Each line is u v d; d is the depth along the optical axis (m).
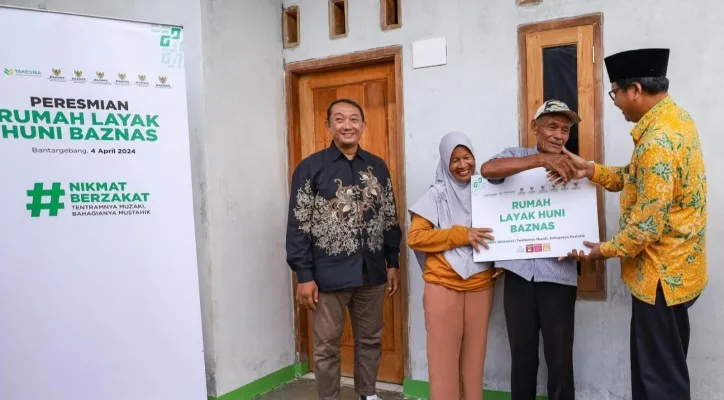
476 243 2.23
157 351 2.43
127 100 2.33
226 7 2.97
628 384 2.53
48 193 2.16
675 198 1.86
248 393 3.06
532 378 2.29
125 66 2.33
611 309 2.55
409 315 3.01
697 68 2.36
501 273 2.46
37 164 2.14
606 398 2.57
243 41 3.09
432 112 2.90
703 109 2.36
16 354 2.11
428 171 2.93
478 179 2.29
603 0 2.50
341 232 2.56
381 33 3.03
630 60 1.92
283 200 3.38
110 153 2.30
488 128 2.76
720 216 2.35
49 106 2.15
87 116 2.24
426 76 2.90
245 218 3.09
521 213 2.23
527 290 2.22
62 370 2.20
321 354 2.63
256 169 3.17
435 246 2.27
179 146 2.48
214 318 2.87
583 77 2.55
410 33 2.94
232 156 3.01
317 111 3.38
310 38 3.27
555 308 2.19
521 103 2.67
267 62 3.27
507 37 2.70
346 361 3.39
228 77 2.99
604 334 2.57
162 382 2.45
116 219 2.32
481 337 2.35
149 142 2.40
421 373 2.99
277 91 3.34
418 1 2.91
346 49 3.15
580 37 2.54
